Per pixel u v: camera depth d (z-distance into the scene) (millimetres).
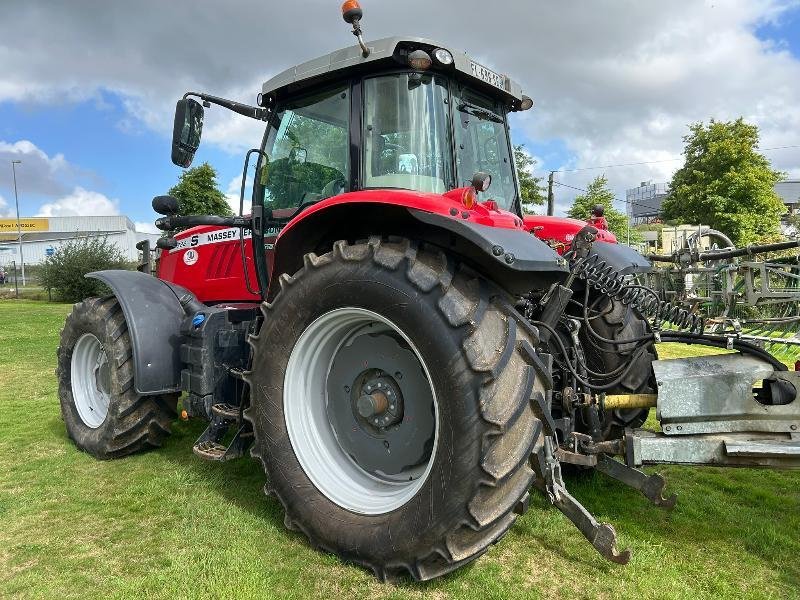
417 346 2434
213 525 2996
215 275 4566
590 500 3447
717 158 27953
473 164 3445
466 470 2270
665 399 2773
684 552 2814
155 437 4148
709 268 3881
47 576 2527
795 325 3174
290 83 3428
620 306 3793
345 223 2938
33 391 6422
